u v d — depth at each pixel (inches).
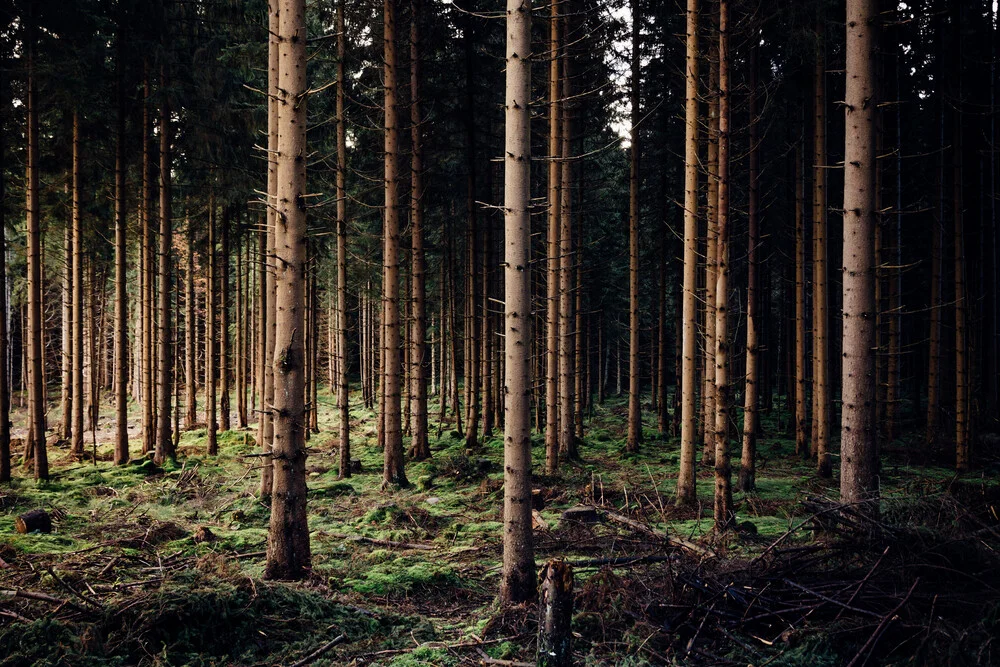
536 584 283.3
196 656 225.6
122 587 276.8
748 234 642.8
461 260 1190.3
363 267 950.4
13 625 225.6
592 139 975.0
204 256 1054.4
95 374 987.9
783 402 1278.3
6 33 582.6
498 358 1032.8
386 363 625.6
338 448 883.4
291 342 340.2
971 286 785.6
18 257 1085.1
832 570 250.1
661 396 967.6
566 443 749.3
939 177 732.7
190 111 717.9
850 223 330.0
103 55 608.7
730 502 410.6
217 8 709.9
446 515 502.9
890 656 201.6
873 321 327.0
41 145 706.2
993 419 721.6
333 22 688.4
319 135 810.2
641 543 379.2
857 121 326.6
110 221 829.2
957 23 665.0
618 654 216.4
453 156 952.3
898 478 583.2
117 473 688.4
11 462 762.8
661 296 956.0
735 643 217.5
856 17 325.7
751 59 657.0
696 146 502.3
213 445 858.8
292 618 260.4
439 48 786.2
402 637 256.8
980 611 209.9
